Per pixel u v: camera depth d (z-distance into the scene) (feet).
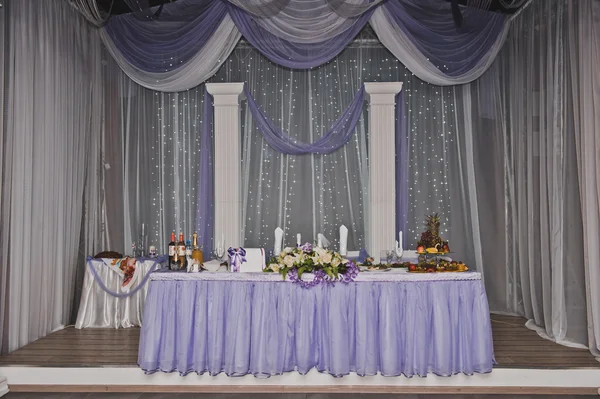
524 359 14.06
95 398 12.80
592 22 14.96
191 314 13.15
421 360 12.82
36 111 16.31
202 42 19.02
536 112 17.93
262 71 21.07
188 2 18.57
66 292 18.35
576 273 15.76
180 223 20.90
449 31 18.86
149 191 20.88
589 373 13.20
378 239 20.02
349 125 20.48
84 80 19.33
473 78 19.30
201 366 13.03
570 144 16.05
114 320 18.33
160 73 19.34
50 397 12.87
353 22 17.90
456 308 12.96
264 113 20.72
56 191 17.61
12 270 15.16
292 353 13.07
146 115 20.97
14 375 13.48
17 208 15.33
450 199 20.77
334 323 12.92
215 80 21.07
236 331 12.98
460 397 12.87
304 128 21.03
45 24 16.78
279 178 20.94
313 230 20.81
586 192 15.01
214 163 20.61
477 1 17.66
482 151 20.53
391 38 18.83
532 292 18.06
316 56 18.57
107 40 19.38
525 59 18.63
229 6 18.31
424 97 21.03
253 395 12.95
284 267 13.08
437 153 20.90
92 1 17.25
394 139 20.30
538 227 17.97
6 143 14.82
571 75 15.75
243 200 20.83
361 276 13.01
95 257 19.15
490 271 20.33
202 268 13.76
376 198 20.11
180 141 21.06
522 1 17.29
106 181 20.33
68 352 14.87
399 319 12.98
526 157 18.76
